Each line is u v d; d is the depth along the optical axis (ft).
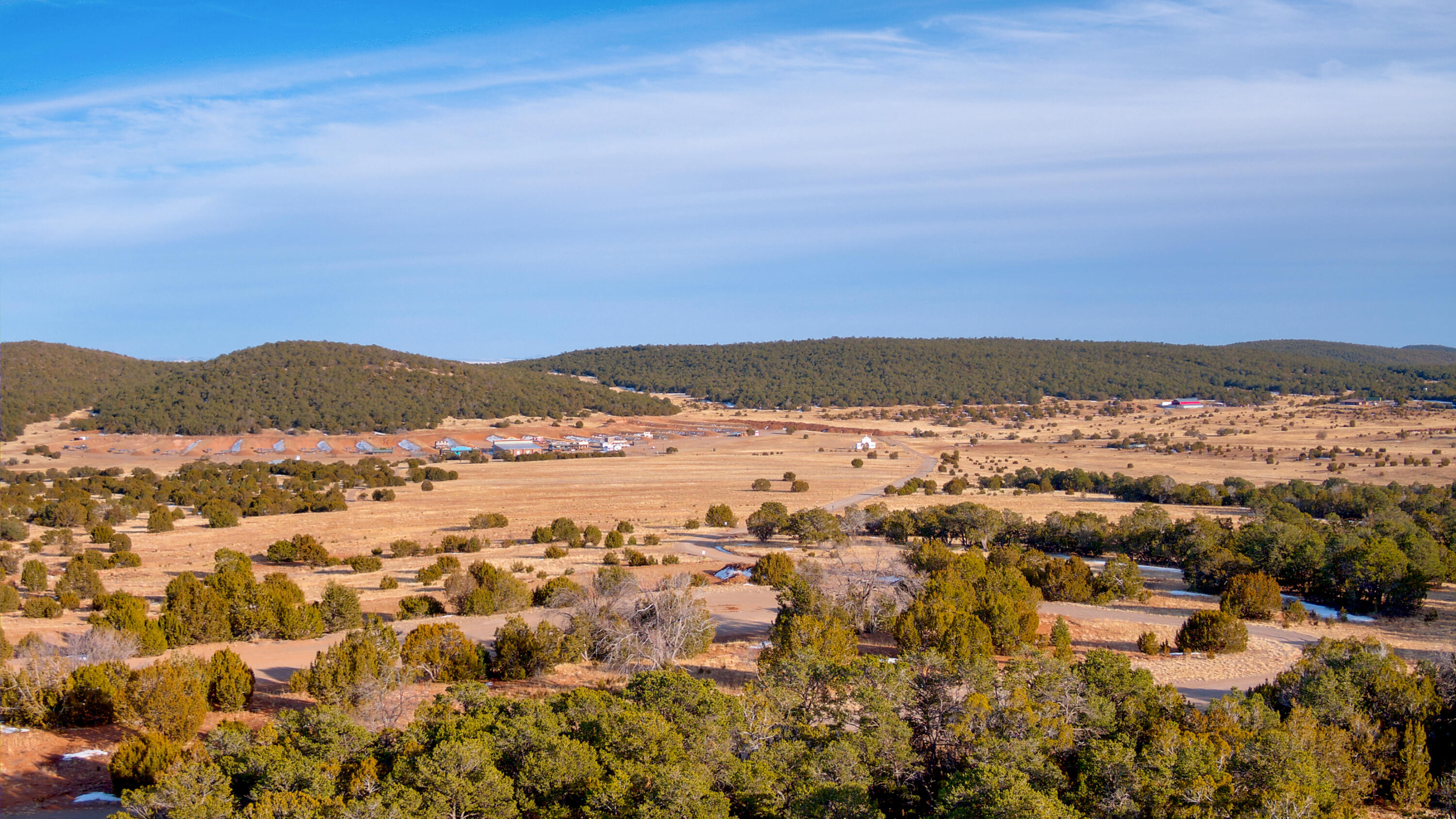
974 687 83.10
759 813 67.41
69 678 89.66
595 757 69.87
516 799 66.80
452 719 76.89
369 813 61.11
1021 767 70.95
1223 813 66.08
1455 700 91.45
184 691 86.48
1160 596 179.83
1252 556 189.06
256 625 131.13
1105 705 83.10
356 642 103.04
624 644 117.08
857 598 139.54
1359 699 87.92
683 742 73.41
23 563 212.64
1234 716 82.69
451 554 234.58
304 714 78.33
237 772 67.41
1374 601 163.63
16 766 77.77
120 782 71.41
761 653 114.62
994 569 167.22
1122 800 67.46
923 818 70.23
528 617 149.89
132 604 127.13
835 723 85.81
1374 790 79.87
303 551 218.38
